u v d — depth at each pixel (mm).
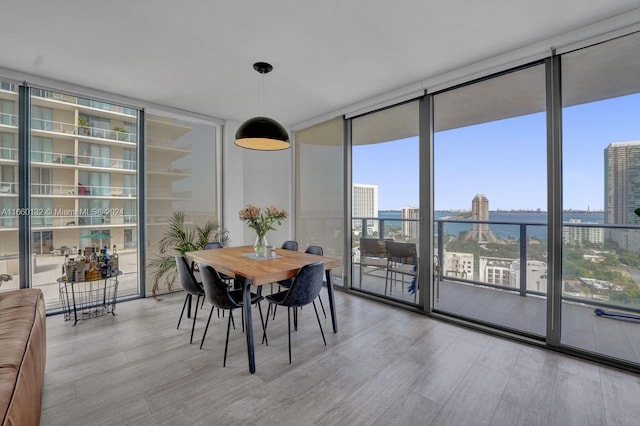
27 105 3125
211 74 3066
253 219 3084
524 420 1660
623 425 1621
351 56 2711
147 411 1725
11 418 975
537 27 2258
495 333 2754
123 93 3545
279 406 1772
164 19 2162
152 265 3994
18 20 2145
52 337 2697
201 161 4469
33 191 3197
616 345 2414
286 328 2930
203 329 2904
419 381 2025
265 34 2367
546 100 2482
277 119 4637
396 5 2023
